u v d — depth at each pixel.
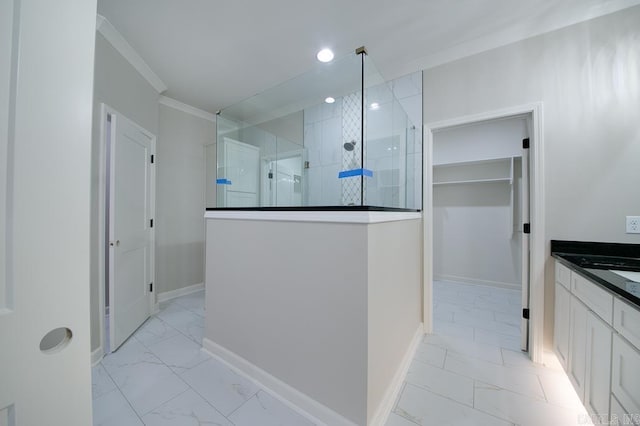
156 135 2.75
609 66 1.66
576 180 1.73
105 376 1.70
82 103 0.53
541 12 1.79
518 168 3.57
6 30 0.44
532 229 1.86
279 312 1.53
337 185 1.94
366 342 1.19
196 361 1.87
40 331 0.47
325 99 2.06
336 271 1.28
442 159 3.94
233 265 1.80
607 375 1.10
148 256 2.63
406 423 1.32
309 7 1.79
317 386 1.35
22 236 0.45
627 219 1.61
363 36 2.08
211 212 1.96
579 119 1.72
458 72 2.14
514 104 1.92
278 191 2.38
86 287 0.54
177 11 1.83
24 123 0.46
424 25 1.95
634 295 0.90
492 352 1.99
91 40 0.54
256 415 1.37
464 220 3.94
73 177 0.52
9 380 0.44
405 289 1.83
